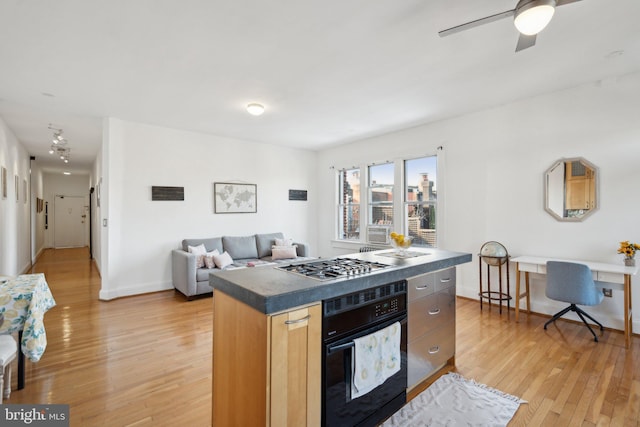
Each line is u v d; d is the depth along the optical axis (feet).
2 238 14.17
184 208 17.06
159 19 7.13
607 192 10.91
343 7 6.77
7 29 7.45
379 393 6.15
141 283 15.69
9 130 15.90
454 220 14.97
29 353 6.78
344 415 5.45
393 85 11.06
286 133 17.90
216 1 6.52
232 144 18.92
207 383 7.59
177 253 15.69
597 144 11.08
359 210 20.20
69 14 6.91
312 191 22.93
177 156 16.83
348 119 15.15
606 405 6.76
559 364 8.58
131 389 7.30
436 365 7.92
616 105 10.69
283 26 7.47
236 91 11.51
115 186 14.82
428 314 7.62
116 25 7.35
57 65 9.34
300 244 19.43
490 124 13.70
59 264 23.81
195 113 14.11
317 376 5.08
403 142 17.20
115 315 12.50
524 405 6.81
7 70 9.66
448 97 12.34
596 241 11.16
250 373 4.84
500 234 13.52
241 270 6.47
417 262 7.57
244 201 19.38
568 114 11.67
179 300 14.62
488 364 8.62
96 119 14.92
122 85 10.89
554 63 9.52
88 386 7.40
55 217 34.50
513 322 11.80
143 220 15.71
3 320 6.70
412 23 7.39
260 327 4.62
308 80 10.57
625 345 9.68
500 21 7.30
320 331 5.14
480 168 14.06
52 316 12.35
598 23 7.39
